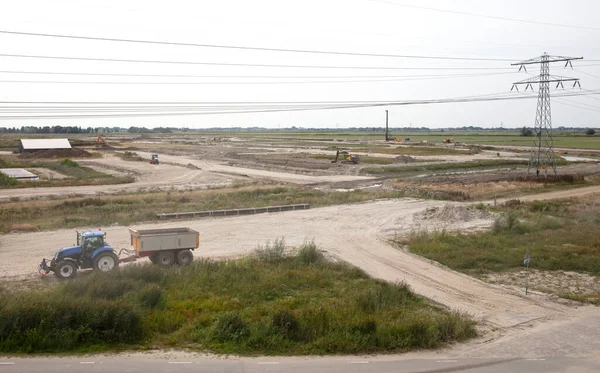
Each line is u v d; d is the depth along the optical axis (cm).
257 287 2825
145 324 2148
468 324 2327
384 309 2498
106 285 2539
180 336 2088
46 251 3688
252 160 12625
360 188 8212
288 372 1755
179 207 5669
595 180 8862
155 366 1780
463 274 3356
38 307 2048
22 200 6212
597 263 3544
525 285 3155
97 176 9306
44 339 1919
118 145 19750
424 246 4025
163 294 2542
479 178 9394
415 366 1861
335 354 1972
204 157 14125
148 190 7362
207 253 3762
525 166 12194
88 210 5344
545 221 4953
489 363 1919
